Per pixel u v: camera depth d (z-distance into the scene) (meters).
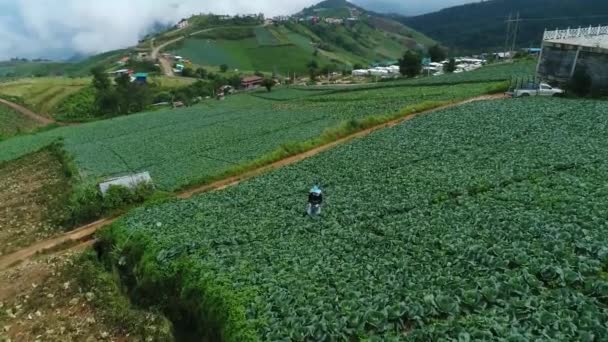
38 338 22.23
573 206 21.34
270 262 20.92
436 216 23.36
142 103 141.88
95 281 26.42
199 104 120.00
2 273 30.19
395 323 14.84
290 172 37.12
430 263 18.34
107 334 21.62
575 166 27.77
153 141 65.06
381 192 28.78
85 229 36.22
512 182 26.95
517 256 17.36
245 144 54.19
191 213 30.00
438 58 172.50
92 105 144.88
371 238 21.89
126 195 39.75
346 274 18.41
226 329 16.92
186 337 19.91
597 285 14.86
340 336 14.65
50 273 28.62
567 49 57.25
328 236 23.12
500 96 57.50
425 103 57.50
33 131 113.50
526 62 99.81
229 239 24.16
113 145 65.94
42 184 53.09
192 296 20.25
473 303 14.99
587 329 12.96
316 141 49.88
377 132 45.78
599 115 39.19
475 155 33.22
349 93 89.94
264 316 16.56
